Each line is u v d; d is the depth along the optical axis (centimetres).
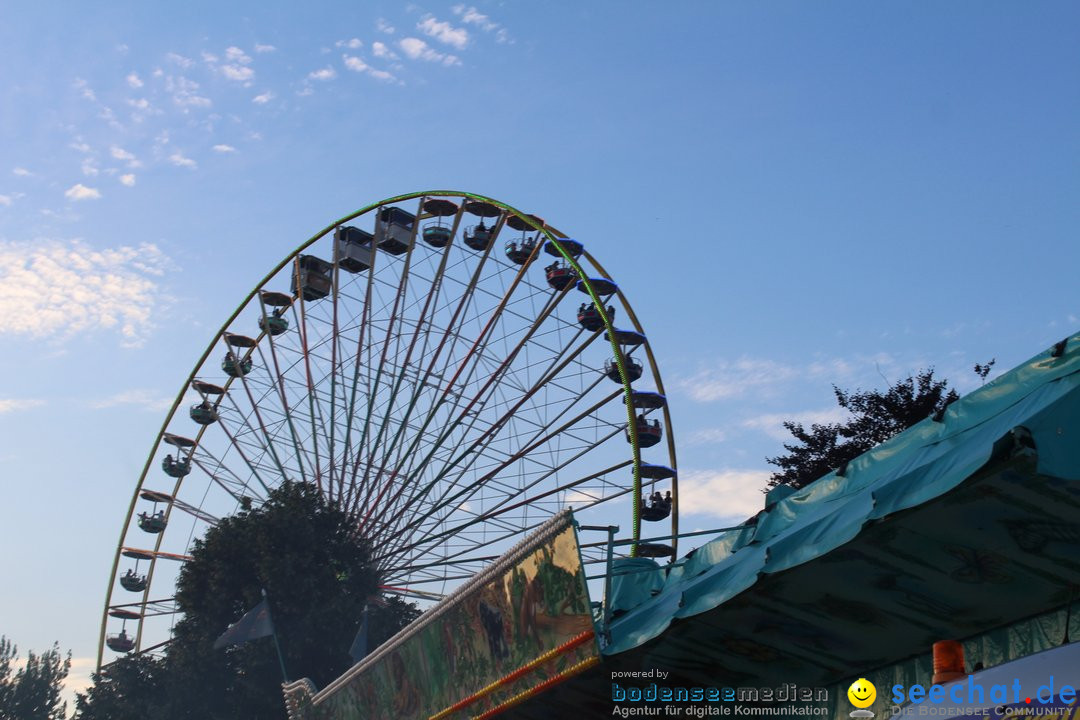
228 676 6319
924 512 1288
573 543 1972
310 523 5934
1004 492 1223
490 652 2367
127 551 6588
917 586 1490
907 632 1645
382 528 5738
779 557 1482
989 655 1571
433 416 5422
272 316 6141
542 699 2281
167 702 6400
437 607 2539
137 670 6775
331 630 5862
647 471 5003
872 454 1614
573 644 2028
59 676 10631
